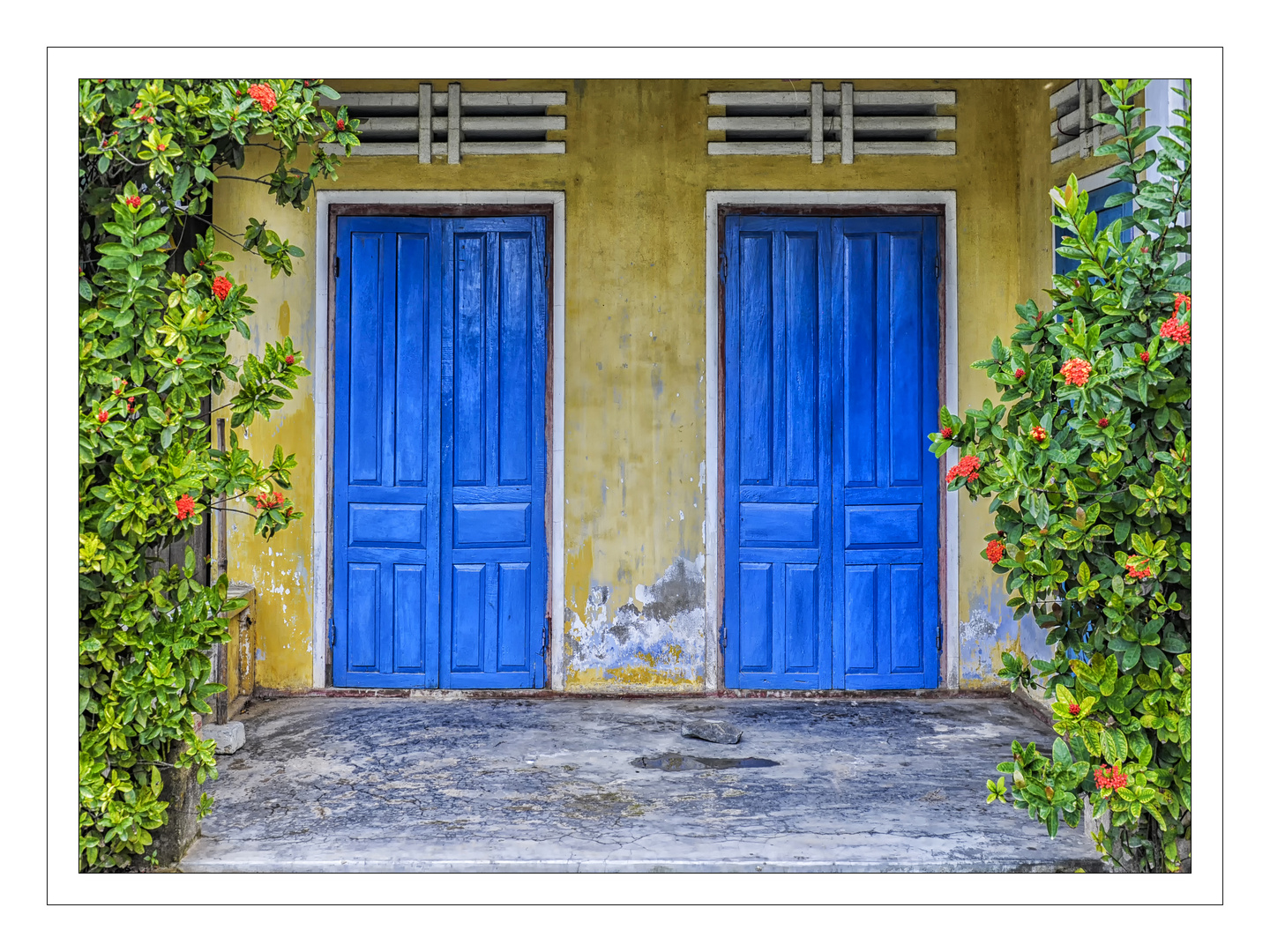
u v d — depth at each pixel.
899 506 5.63
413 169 5.56
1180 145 3.04
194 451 3.12
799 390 5.62
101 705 3.12
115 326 2.98
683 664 5.62
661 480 5.61
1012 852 3.54
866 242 5.62
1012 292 5.62
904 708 5.38
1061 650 3.27
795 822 3.81
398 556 5.60
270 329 5.54
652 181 5.59
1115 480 3.10
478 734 4.88
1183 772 3.12
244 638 5.36
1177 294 3.02
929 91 5.59
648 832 3.71
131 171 3.16
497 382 5.62
